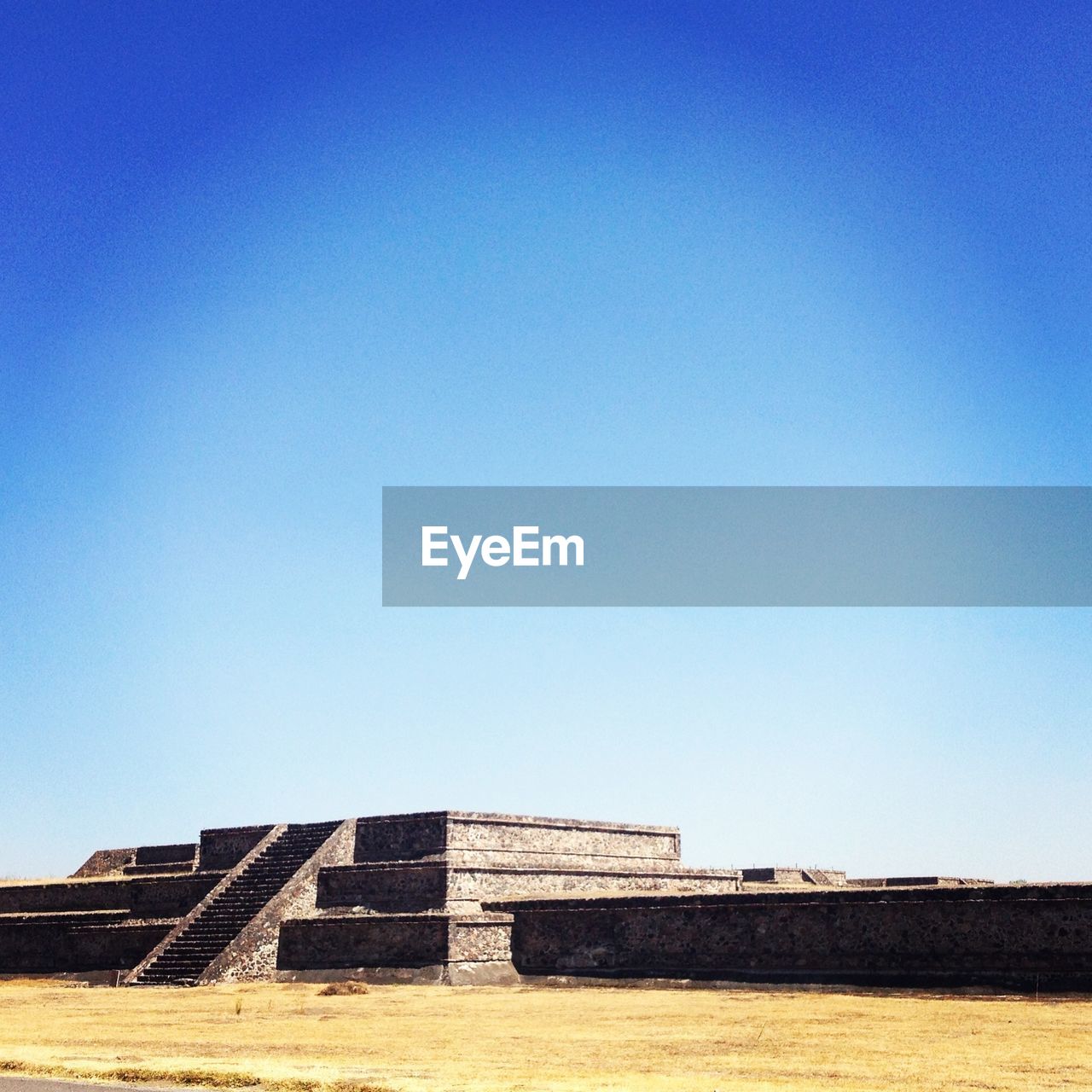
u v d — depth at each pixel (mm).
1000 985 30094
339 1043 24922
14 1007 35812
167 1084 19172
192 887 48406
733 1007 30438
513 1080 18969
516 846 46844
